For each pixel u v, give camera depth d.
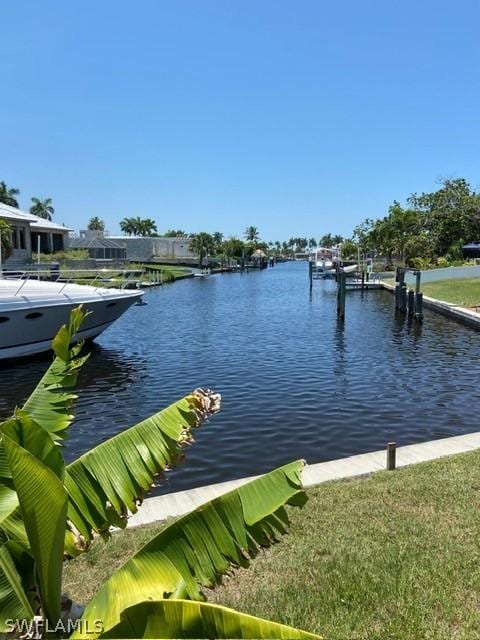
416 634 3.96
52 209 97.25
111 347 22.47
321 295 48.97
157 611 2.40
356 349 21.55
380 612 4.22
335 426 11.74
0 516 2.81
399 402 13.62
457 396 14.21
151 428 3.45
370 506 6.35
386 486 6.94
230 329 27.80
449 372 17.19
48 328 19.30
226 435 11.07
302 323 30.03
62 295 19.78
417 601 4.36
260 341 23.80
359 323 29.80
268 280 74.88
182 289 58.03
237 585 4.72
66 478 3.31
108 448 3.43
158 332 26.80
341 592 4.50
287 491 3.12
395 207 66.38
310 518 6.06
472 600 4.38
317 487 7.02
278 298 46.56
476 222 61.50
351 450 10.38
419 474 7.35
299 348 21.86
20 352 18.86
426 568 4.86
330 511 6.25
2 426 2.73
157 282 62.09
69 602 3.28
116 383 16.34
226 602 4.42
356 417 12.38
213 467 9.50
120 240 94.75
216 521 3.01
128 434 3.46
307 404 13.39
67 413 3.70
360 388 15.08
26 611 2.65
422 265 56.59
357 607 4.29
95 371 17.95
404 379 16.20
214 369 17.94
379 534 5.61
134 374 17.47
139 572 2.94
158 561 2.96
